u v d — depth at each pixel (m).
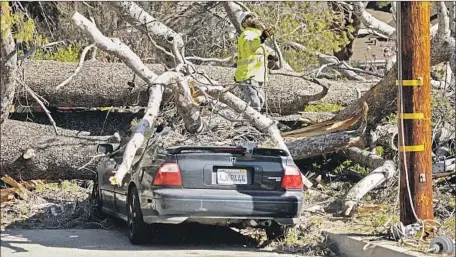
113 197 11.30
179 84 11.99
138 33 19.91
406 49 9.33
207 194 9.40
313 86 15.77
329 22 20.61
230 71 16.06
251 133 13.73
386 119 14.29
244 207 9.46
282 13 19.38
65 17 20.98
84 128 15.27
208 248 10.12
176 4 20.66
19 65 13.12
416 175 9.35
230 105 12.31
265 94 13.45
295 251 9.99
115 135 13.59
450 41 13.09
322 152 13.59
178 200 9.33
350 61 27.22
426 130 9.38
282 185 9.70
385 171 12.31
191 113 12.94
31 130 13.77
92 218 12.36
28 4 21.05
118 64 15.56
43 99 13.90
